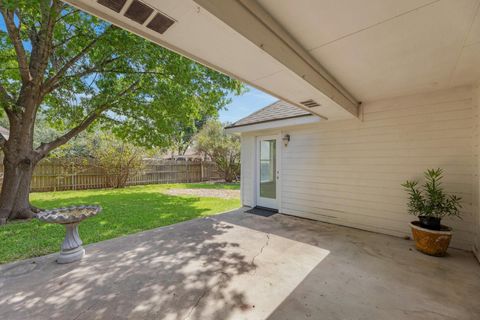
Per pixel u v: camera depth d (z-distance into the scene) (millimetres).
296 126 5562
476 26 1876
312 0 1604
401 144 4035
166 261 2994
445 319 1912
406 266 2873
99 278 2553
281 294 2268
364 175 4473
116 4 1334
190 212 5879
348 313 1986
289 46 2117
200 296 2227
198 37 1690
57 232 4152
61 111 5773
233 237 3963
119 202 7160
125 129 6652
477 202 3217
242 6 1606
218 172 15344
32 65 5148
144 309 2029
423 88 3574
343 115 4227
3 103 4520
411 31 1973
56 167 9578
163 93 5645
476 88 3266
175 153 20641
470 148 3412
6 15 4102
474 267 2842
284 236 4031
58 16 4129
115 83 5887
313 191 5246
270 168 6230
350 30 1969
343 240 3842
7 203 4957
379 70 2850
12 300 2143
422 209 3406
